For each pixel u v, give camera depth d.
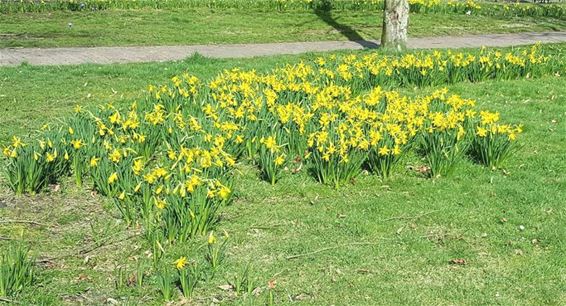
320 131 5.96
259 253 4.84
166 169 5.25
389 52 10.09
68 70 8.68
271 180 5.68
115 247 4.88
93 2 13.80
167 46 10.97
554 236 5.01
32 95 7.59
